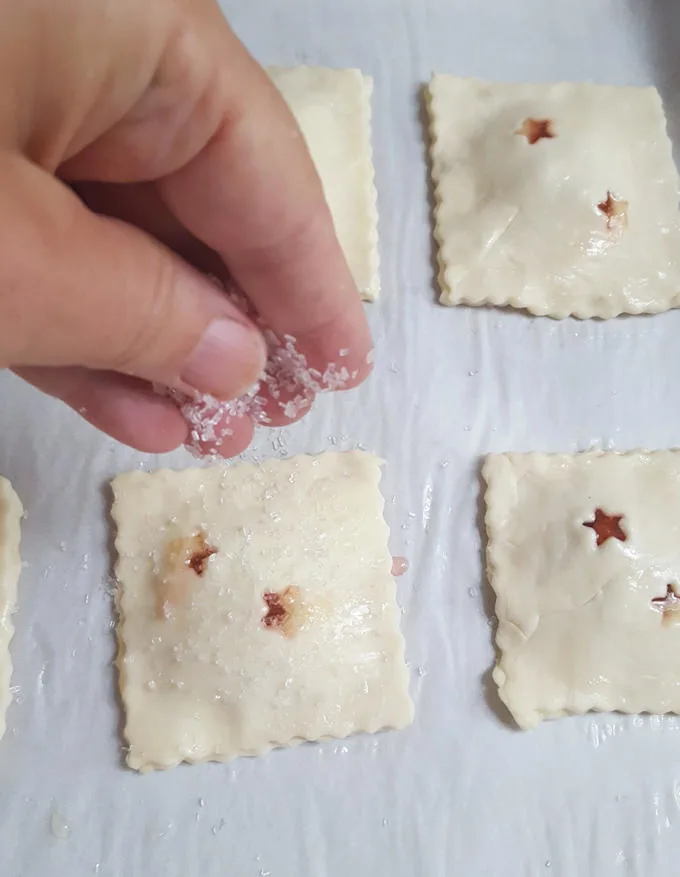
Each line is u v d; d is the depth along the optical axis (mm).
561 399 274
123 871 228
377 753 242
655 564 247
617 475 260
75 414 259
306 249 183
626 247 279
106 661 243
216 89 161
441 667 250
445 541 259
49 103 150
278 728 236
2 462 252
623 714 250
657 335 282
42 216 137
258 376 185
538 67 307
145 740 234
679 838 242
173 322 161
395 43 303
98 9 144
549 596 248
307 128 276
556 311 277
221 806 235
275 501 250
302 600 240
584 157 277
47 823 231
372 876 232
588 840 239
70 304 141
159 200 188
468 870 234
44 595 246
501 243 277
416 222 285
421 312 276
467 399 271
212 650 235
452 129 290
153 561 245
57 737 237
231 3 300
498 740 245
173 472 254
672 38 310
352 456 259
